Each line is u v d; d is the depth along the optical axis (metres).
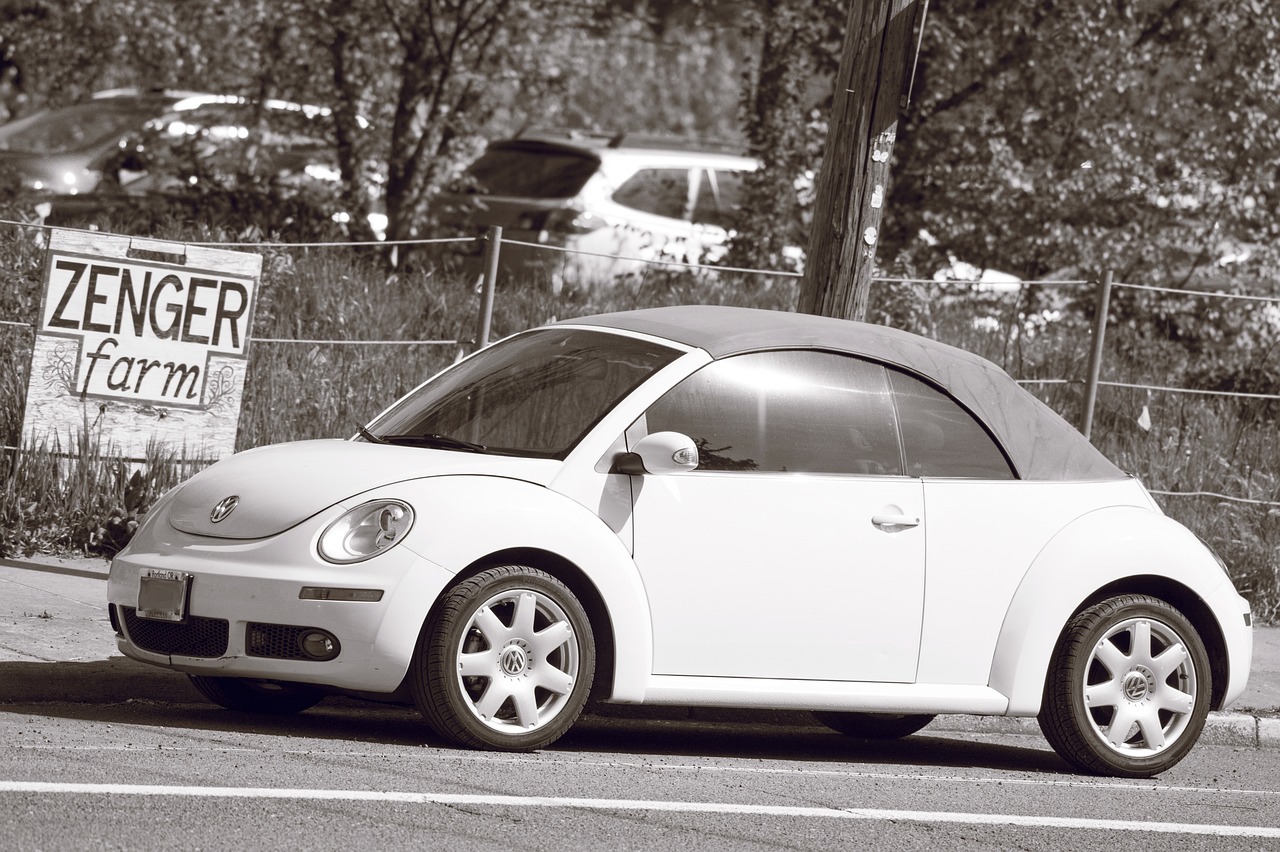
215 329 37.12
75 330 36.06
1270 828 23.12
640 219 57.03
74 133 60.00
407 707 27.89
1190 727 26.75
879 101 33.09
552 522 23.25
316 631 22.42
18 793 19.27
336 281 47.22
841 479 25.14
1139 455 46.88
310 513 22.91
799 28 56.69
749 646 24.42
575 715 23.48
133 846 17.69
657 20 65.44
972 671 25.66
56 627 28.62
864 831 21.05
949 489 25.81
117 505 36.03
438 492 23.03
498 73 56.69
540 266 54.03
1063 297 55.62
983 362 27.23
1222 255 56.91
